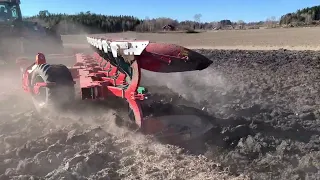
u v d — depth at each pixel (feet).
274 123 18.04
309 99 23.18
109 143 14.94
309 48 81.61
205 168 13.16
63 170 12.66
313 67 39.47
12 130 17.42
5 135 16.49
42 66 18.16
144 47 13.55
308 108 21.04
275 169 13.47
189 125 16.11
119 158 13.99
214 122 17.51
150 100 18.42
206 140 15.74
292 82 29.66
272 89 27.02
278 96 24.61
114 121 16.30
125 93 15.65
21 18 37.83
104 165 13.43
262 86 27.96
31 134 16.46
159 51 14.15
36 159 13.56
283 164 13.71
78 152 14.28
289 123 17.93
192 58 14.02
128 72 15.84
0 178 12.42
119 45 15.12
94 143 15.06
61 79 17.66
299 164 13.61
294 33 134.00
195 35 154.40
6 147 15.16
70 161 13.28
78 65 24.76
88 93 17.10
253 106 20.93
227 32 166.81
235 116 18.58
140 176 12.66
